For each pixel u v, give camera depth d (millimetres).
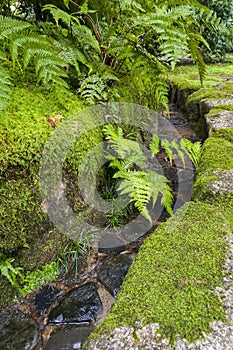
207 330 697
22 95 1229
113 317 755
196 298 776
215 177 1333
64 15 1197
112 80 1609
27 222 1078
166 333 694
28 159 1024
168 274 857
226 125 2043
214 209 1161
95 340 711
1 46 1298
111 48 1463
